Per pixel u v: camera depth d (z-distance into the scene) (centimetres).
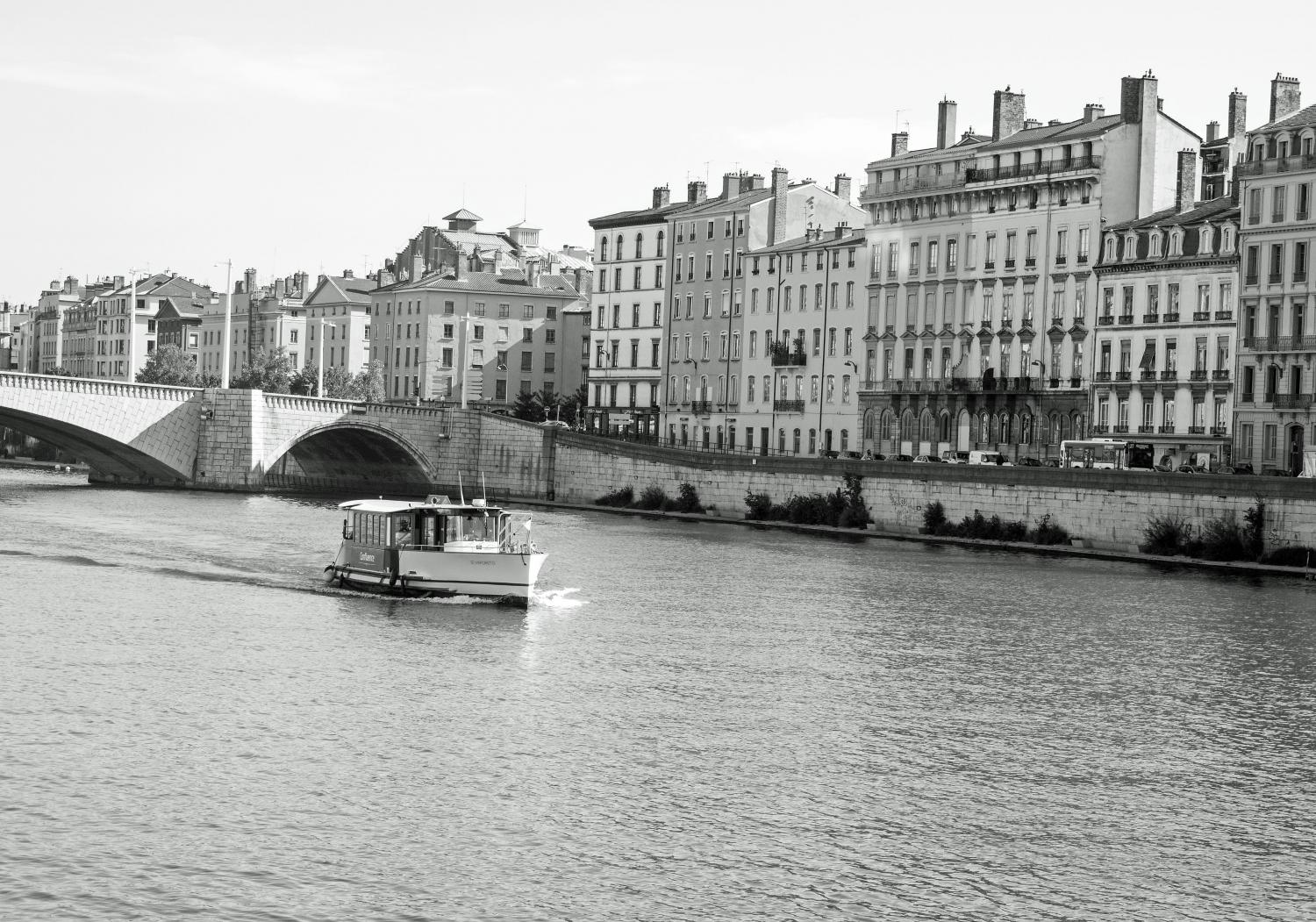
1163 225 12962
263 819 4331
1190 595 8819
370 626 7169
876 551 10994
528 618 7581
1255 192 12188
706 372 17775
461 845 4212
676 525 13038
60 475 18275
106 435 15088
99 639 6600
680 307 18150
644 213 18675
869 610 8112
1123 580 9438
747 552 10762
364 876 3978
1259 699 6206
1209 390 12556
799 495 13262
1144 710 5984
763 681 6269
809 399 16362
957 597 8638
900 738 5450
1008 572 9781
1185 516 10538
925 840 4416
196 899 3794
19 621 6919
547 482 16225
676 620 7631
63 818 4262
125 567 8825
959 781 4969
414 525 8162
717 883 4044
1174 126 13925
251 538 10575
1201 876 4228
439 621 7381
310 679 5997
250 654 6425
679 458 14588
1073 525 11162
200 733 5128
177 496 14662
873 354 15575
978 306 14588
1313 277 11812
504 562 7975
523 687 6003
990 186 14388
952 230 14850
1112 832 4544
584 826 4397
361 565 8312
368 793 4591
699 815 4528
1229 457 12394
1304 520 9969
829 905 3938
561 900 3891
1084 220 13662
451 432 17062
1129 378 13162
